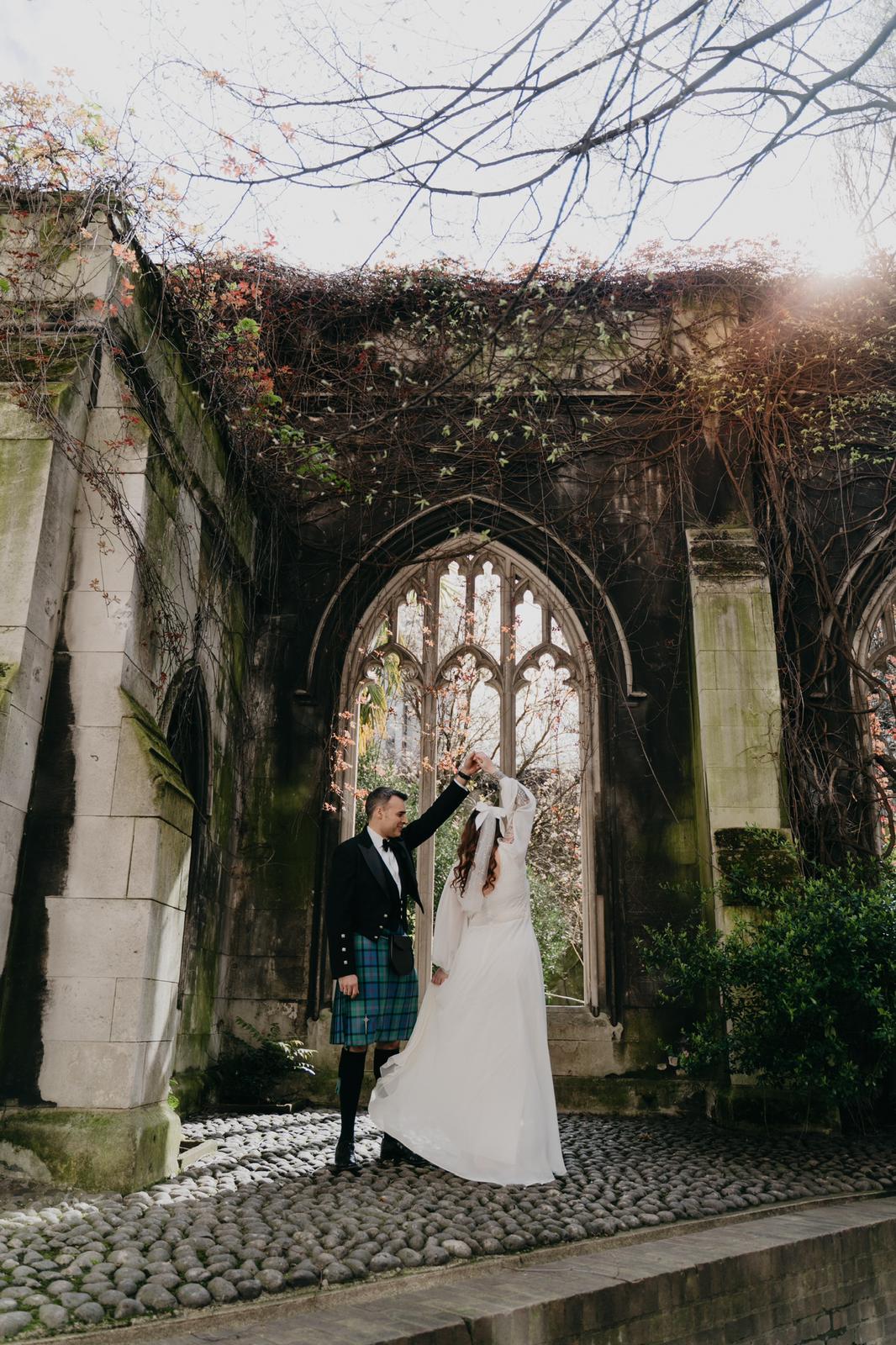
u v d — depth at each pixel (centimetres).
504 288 832
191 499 615
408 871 466
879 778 756
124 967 430
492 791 1177
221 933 728
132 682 492
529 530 814
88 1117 407
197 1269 270
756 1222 367
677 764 755
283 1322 241
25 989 431
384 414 743
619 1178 437
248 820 767
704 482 802
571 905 1250
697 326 815
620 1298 275
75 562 491
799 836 695
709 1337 296
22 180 516
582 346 826
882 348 788
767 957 519
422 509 817
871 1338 350
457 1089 420
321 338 826
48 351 499
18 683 441
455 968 443
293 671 798
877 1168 492
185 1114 615
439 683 812
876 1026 520
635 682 774
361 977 440
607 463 826
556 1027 711
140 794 452
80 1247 299
